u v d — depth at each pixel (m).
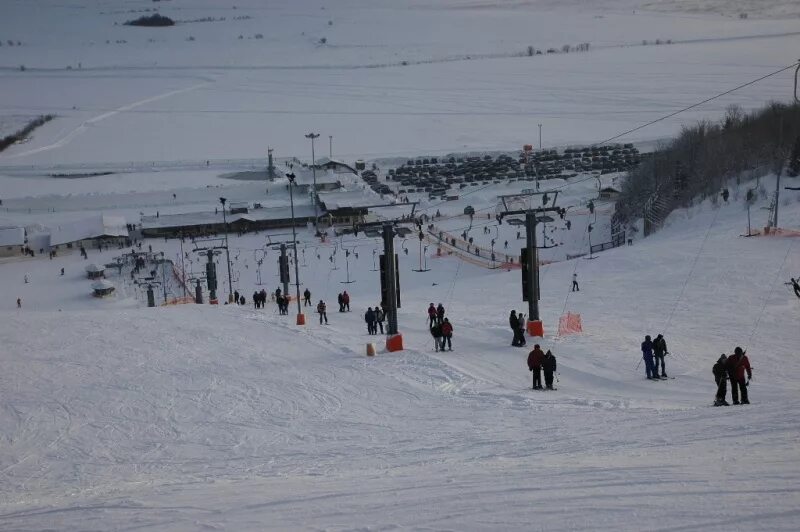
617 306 140.75
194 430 73.44
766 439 42.28
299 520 32.91
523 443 54.09
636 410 68.00
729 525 26.42
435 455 53.72
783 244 177.38
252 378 95.69
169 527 33.53
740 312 124.88
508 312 146.38
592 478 35.69
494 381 89.31
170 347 120.19
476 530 28.97
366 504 34.97
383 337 124.69
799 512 27.00
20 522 38.22
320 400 82.75
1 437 74.44
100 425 77.31
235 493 41.69
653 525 27.34
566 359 98.62
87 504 41.97
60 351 118.81
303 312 168.75
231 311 170.25
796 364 90.38
